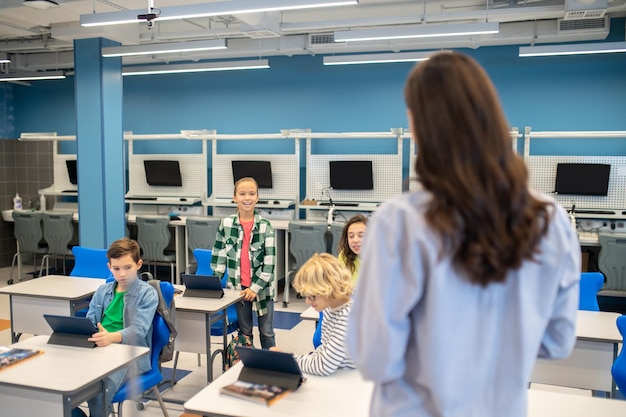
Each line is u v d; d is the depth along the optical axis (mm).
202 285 3525
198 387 3666
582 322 2973
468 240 790
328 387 1939
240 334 3650
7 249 8094
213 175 7297
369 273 860
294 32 6574
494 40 6023
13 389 2084
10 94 8320
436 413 862
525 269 838
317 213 6945
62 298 3561
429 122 830
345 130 7031
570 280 886
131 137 7223
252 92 7379
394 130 6262
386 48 6586
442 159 812
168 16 4312
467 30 4766
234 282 3697
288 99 7234
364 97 6934
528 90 6324
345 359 2043
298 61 7156
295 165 6945
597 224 5988
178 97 7707
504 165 804
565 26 5734
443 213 795
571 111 6207
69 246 7938
